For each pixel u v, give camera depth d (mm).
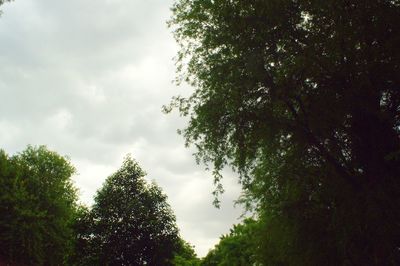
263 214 17672
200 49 14602
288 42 13109
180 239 39000
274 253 16844
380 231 11977
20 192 39625
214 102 14086
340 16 12227
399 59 11805
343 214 12906
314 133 13453
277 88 13102
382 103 13594
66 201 47750
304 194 15141
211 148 14562
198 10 14625
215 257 32844
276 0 12719
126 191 39062
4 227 36938
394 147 13195
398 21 11773
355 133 13594
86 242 36750
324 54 12625
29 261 38281
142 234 36719
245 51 13234
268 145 14430
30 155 50969
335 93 12820
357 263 13008
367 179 13289
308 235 14828
